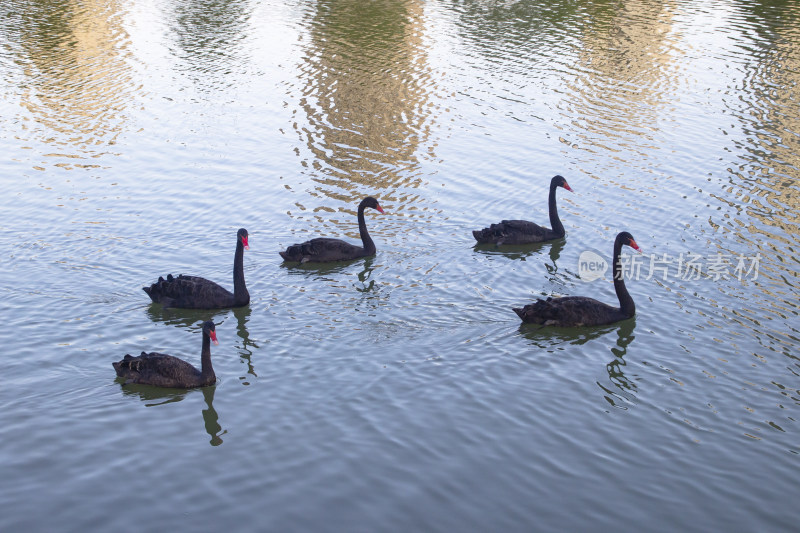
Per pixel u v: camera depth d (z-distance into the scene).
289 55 38.50
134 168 25.64
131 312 16.95
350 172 25.41
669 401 13.76
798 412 13.37
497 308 17.23
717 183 23.77
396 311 17.06
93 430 12.79
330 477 11.61
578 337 16.05
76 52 39.47
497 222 21.89
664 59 36.78
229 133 28.88
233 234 21.16
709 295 17.48
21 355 14.98
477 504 11.07
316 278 18.75
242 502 11.05
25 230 20.91
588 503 11.13
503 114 30.39
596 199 23.06
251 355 15.31
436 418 13.16
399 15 45.66
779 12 44.78
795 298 17.22
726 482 11.64
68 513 10.78
